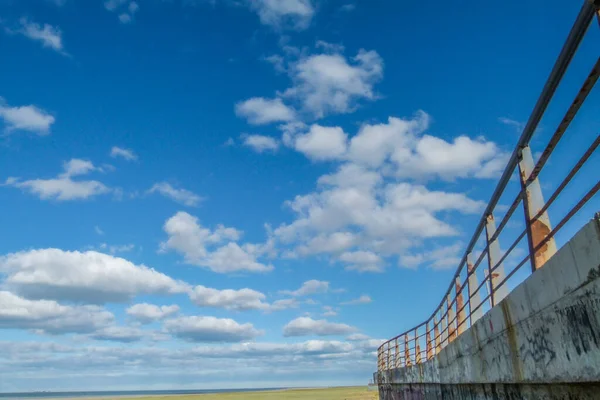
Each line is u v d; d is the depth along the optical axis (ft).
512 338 20.68
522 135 18.37
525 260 19.40
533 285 17.33
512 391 23.54
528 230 18.52
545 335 16.62
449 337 40.91
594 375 13.02
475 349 28.63
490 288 25.43
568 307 14.42
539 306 16.88
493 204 24.30
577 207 14.12
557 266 14.90
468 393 33.65
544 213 18.34
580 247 13.12
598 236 12.05
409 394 61.93
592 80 12.78
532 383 18.74
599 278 12.24
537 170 17.33
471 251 32.42
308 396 252.42
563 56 13.61
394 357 72.18
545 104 15.57
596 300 12.57
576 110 13.83
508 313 21.01
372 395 212.84
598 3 11.68
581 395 15.98
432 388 48.49
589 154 13.14
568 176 14.49
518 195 19.63
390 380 75.41
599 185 12.65
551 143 15.61
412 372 57.72
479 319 27.17
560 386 17.48
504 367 22.21
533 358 18.03
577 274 13.47
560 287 14.79
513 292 19.97
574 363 14.29
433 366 45.80
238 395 331.16
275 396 280.51
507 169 20.85
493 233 25.73
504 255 22.62
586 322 13.28
